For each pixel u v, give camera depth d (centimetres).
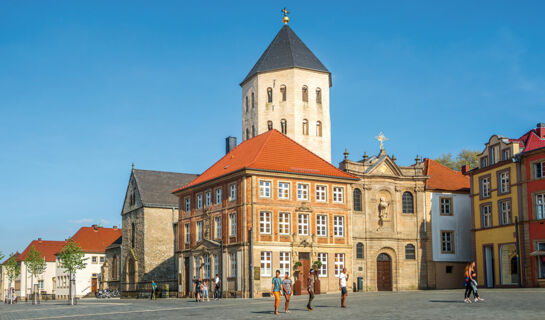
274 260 5894
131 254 8506
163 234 8306
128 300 6475
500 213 6328
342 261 6303
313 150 8169
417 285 7081
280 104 8162
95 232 11812
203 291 5419
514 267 6125
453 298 4184
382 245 6988
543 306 3203
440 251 7231
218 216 6381
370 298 4600
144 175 8738
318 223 6231
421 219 7219
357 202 6988
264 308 3862
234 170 6062
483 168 6631
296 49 8388
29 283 13062
